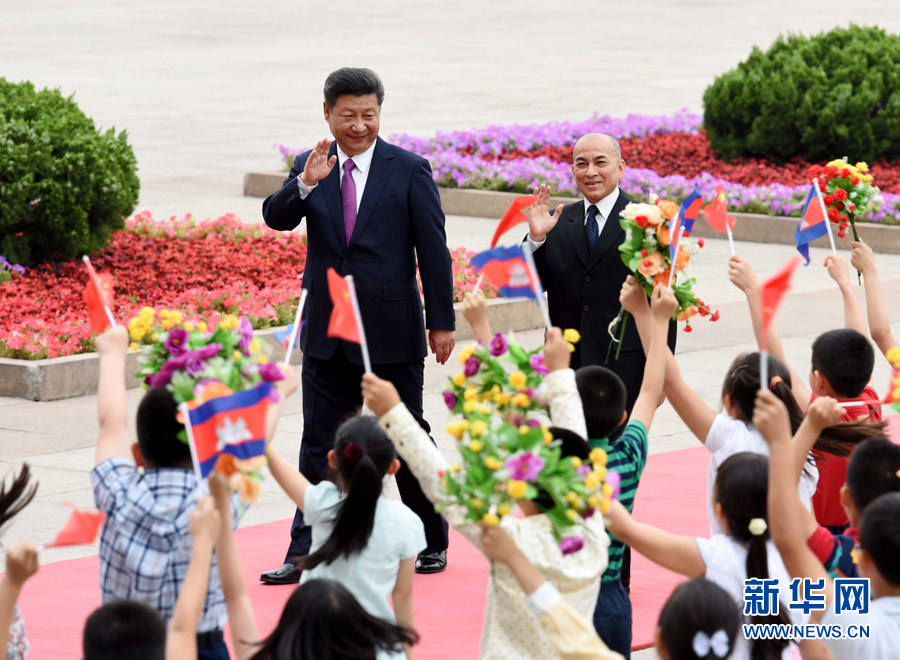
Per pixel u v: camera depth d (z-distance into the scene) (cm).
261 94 5753
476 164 3809
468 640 1238
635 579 1402
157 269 2695
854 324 1295
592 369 1012
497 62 6800
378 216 1408
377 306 1401
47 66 6419
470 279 2550
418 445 858
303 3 9306
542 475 795
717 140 4141
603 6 9312
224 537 841
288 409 2025
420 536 1012
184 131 4891
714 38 7725
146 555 859
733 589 898
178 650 746
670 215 1126
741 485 898
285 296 2439
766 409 812
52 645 1205
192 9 8900
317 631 786
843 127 3916
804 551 827
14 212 2600
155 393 874
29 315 2312
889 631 820
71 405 2022
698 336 2436
